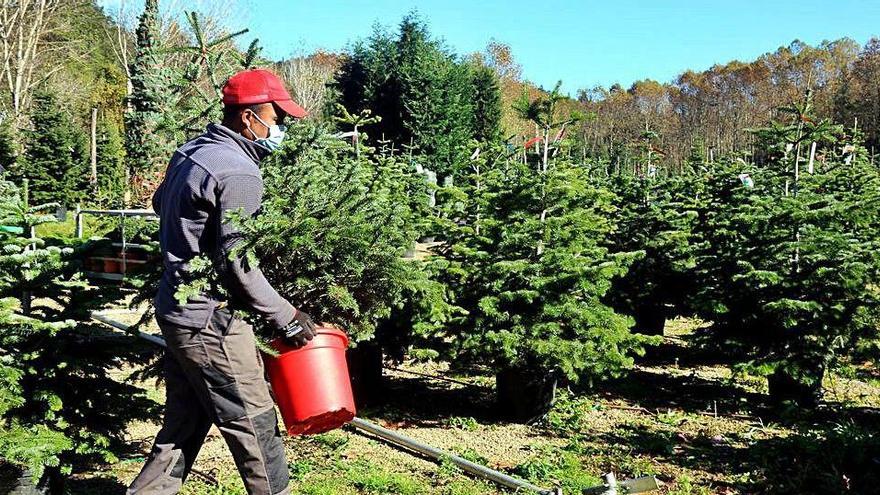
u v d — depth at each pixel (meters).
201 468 5.11
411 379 8.38
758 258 7.20
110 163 29.75
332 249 3.73
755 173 8.93
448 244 7.38
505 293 6.37
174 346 3.20
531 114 6.86
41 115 26.97
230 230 3.11
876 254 6.85
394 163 8.16
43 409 4.22
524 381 6.64
